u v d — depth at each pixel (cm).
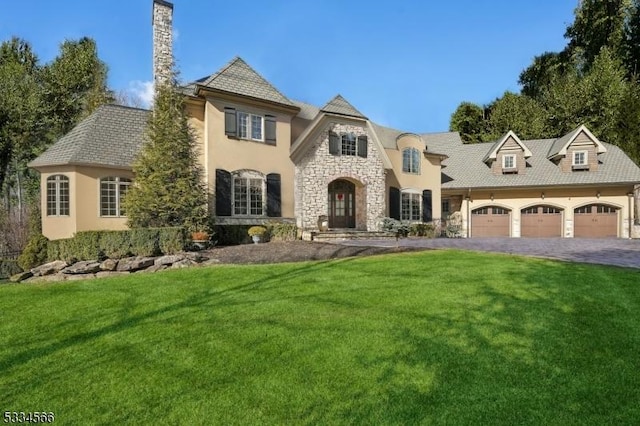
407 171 2638
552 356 486
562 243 1825
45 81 3491
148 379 455
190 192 1669
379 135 2581
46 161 1820
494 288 788
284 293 805
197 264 1327
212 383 442
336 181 2347
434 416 369
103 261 1397
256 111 2044
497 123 4094
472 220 2909
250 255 1420
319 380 442
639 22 3866
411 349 512
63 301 784
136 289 871
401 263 1100
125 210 1684
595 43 4097
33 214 2003
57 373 475
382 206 2386
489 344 523
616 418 362
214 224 1805
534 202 2738
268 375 456
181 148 1688
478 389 415
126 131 2012
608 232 2595
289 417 374
